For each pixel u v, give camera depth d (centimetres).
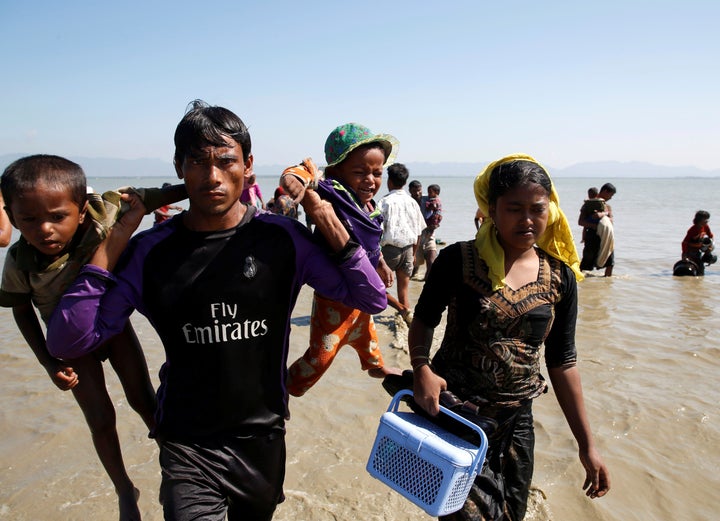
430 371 255
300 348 645
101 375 269
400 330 676
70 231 215
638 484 371
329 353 321
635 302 876
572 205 4450
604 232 1106
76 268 225
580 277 267
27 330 249
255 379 231
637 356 605
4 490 368
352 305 251
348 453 406
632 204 4428
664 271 1224
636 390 513
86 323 211
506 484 269
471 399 257
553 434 433
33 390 522
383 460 241
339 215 286
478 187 264
